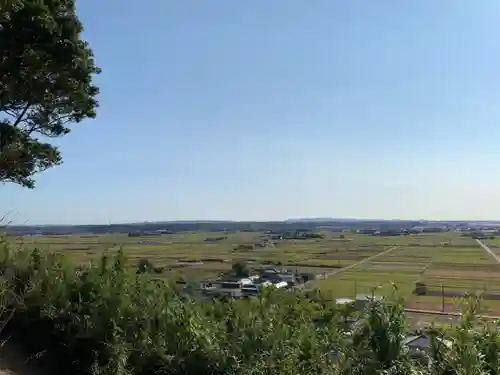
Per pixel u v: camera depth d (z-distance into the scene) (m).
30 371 6.82
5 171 11.69
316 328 5.63
